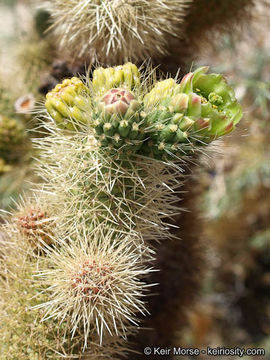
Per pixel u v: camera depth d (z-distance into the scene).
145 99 0.24
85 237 0.24
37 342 0.26
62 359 0.26
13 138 0.38
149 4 0.28
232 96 0.24
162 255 0.36
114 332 0.28
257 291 0.62
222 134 0.23
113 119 0.22
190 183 0.36
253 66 0.54
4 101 0.39
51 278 0.25
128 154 0.23
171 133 0.23
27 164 0.40
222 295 0.61
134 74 0.25
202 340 0.56
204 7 0.36
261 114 0.50
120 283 0.24
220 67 0.49
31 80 0.39
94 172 0.24
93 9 0.28
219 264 0.58
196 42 0.39
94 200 0.25
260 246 0.59
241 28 0.40
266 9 0.46
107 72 0.25
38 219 0.27
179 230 0.37
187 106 0.22
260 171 0.56
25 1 0.54
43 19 0.43
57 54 0.38
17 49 0.42
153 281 0.36
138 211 0.25
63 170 0.25
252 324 0.61
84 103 0.24
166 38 0.32
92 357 0.27
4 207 0.40
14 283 0.27
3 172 0.40
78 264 0.24
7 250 0.30
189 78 0.23
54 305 0.24
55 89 0.25
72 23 0.30
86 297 0.23
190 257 0.38
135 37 0.29
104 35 0.29
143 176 0.25
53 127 0.26
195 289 0.40
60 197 0.26
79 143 0.24
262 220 0.59
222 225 0.58
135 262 0.24
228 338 0.59
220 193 0.54
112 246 0.24
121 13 0.28
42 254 0.27
